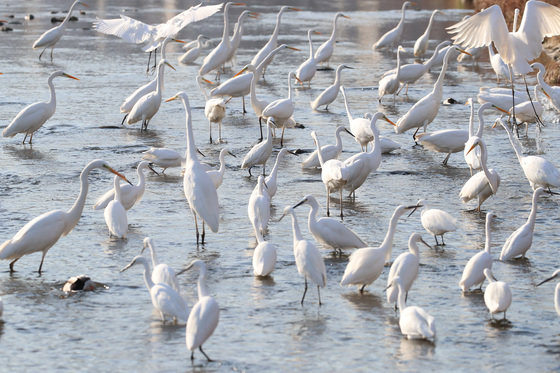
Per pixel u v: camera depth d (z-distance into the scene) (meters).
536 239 15.99
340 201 18.23
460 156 23.95
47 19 61.50
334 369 10.30
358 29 57.81
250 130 27.31
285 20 63.41
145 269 12.16
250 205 15.22
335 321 11.93
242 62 42.81
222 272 14.07
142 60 43.38
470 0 77.88
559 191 20.02
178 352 10.82
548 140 25.89
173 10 67.94
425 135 22.39
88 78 36.81
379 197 19.33
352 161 18.17
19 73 37.66
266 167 22.38
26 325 11.74
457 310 12.33
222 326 11.70
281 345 11.05
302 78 35.22
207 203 15.44
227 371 10.23
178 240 15.91
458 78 38.81
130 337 11.33
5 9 69.06
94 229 16.59
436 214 15.37
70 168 21.75
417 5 76.56
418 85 36.72
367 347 11.00
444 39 52.59
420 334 10.84
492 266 14.19
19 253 13.77
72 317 12.05
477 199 19.17
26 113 24.25
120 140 25.33
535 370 10.28
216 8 20.17
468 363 10.48
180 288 13.27
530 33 13.95
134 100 27.66
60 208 17.97
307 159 21.84
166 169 22.06
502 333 11.45
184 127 27.61
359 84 36.62
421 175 21.56
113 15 63.38
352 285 13.45
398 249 15.35
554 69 35.97
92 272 14.04
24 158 22.86
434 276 13.88
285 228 16.81
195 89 34.75
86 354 10.77
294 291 13.20
